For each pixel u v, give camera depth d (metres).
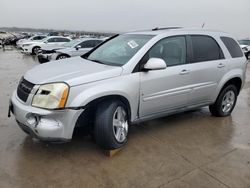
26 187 3.05
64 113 3.37
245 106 6.61
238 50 5.60
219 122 5.28
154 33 4.52
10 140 4.14
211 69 4.92
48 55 14.35
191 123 5.17
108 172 3.39
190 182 3.24
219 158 3.84
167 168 3.52
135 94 3.94
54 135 3.37
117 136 3.82
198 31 4.96
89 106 3.57
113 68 3.82
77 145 4.06
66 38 22.58
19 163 3.51
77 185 3.11
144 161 3.67
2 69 12.45
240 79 5.54
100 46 5.08
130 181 3.22
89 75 3.58
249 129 4.98
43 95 3.38
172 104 4.51
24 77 3.82
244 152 4.05
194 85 4.71
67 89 3.37
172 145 4.18
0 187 3.03
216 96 5.23
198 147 4.16
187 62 4.63
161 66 3.93
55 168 3.43
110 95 3.67
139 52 4.07
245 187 3.19
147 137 4.45
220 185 3.21
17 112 3.56
